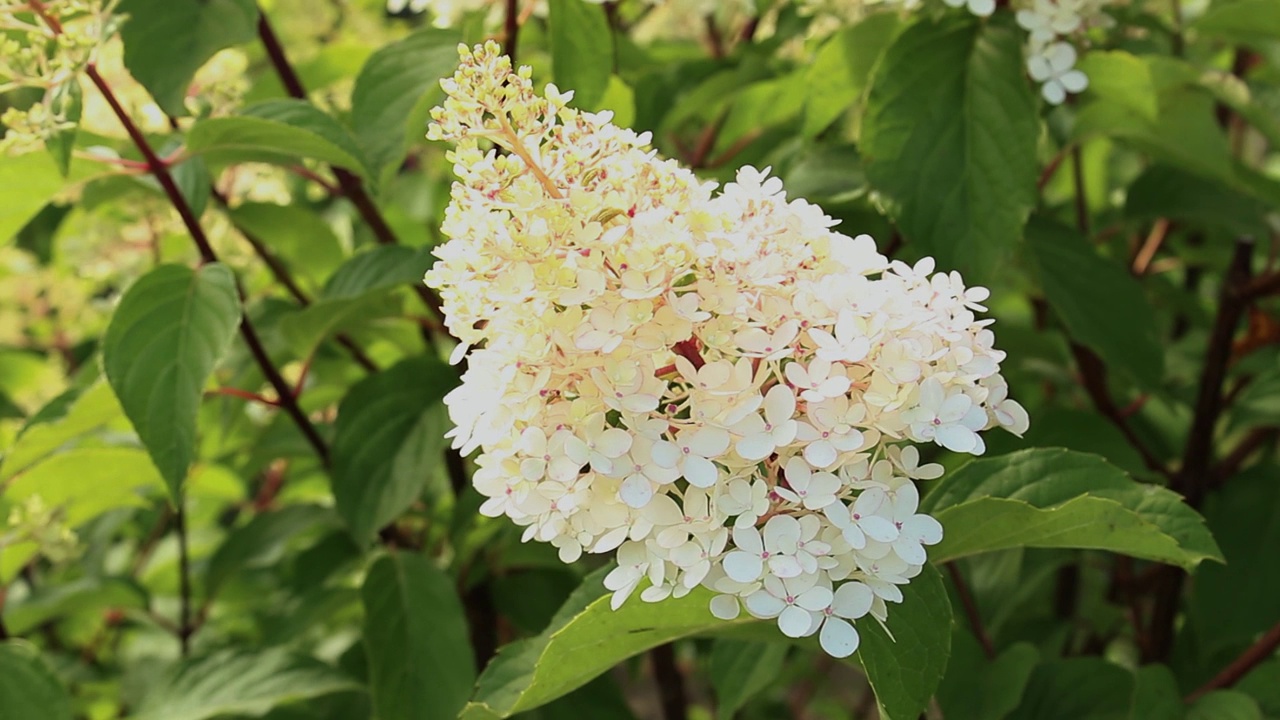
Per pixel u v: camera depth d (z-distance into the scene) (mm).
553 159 361
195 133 553
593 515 356
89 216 874
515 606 748
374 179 581
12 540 700
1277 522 683
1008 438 636
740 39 925
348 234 1024
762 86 761
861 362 358
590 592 460
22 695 657
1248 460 864
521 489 360
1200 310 849
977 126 576
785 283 370
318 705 758
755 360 369
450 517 768
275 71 751
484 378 361
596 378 345
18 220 605
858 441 339
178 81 559
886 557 347
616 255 353
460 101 350
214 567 801
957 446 344
